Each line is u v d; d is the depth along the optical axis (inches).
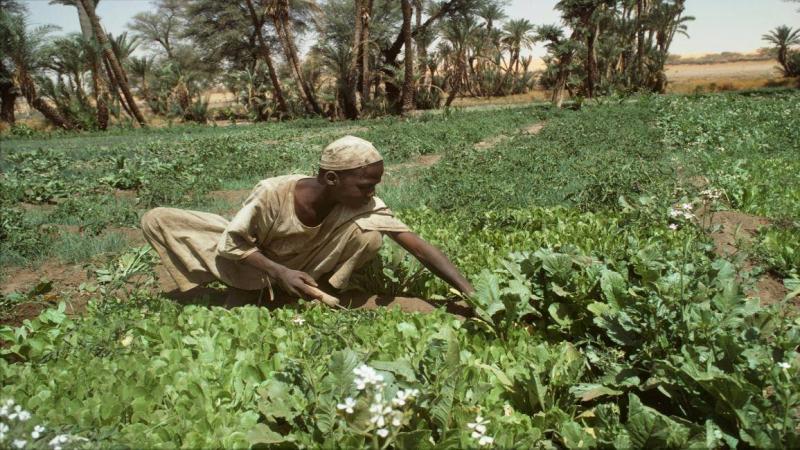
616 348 128.6
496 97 2500.0
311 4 1632.6
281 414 101.0
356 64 1470.2
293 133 957.2
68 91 1517.0
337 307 157.1
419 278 180.1
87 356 130.3
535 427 106.4
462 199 327.6
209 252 170.7
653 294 125.3
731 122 676.7
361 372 87.3
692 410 108.3
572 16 1396.4
